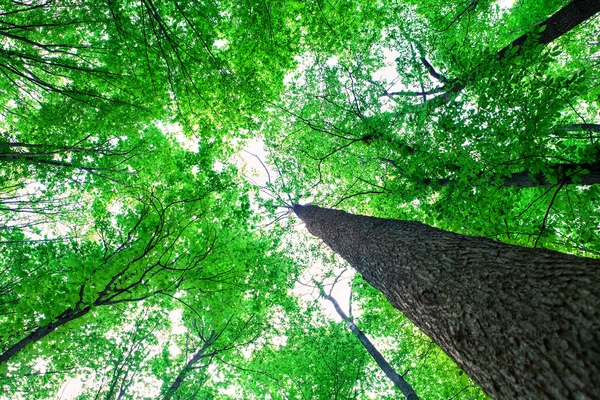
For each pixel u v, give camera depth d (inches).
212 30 212.2
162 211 180.2
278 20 236.4
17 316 140.4
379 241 154.1
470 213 182.4
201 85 233.6
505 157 161.0
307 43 283.9
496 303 78.2
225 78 224.7
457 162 179.5
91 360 332.2
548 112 139.2
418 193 225.8
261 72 270.7
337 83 283.0
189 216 195.2
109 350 357.7
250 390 418.0
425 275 108.0
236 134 286.8
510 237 181.8
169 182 232.7
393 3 312.7
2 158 221.0
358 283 394.6
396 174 258.1
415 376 366.0
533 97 147.9
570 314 62.2
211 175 231.6
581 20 202.5
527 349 65.2
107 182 277.4
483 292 83.8
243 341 354.6
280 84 283.0
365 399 397.1
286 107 339.3
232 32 243.1
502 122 158.4
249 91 247.1
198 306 210.5
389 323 360.5
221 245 206.7
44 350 139.3
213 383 398.0
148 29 199.6
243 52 243.4
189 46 209.8
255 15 218.8
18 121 260.2
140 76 223.8
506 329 71.7
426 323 104.7
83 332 308.8
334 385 352.2
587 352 55.3
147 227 174.2
